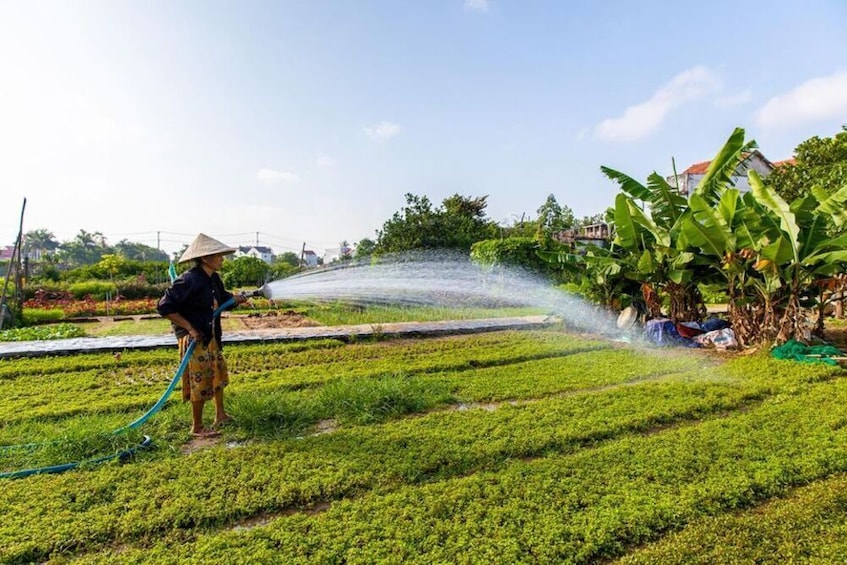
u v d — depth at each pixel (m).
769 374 6.46
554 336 10.14
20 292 14.66
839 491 3.31
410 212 19.81
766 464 3.70
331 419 5.15
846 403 5.15
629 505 3.18
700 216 8.32
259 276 25.64
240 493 3.45
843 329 10.41
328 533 2.95
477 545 2.82
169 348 8.91
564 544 2.80
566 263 12.02
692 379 6.38
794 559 2.64
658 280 10.05
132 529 3.04
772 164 26.28
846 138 15.23
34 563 2.80
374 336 9.94
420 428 4.66
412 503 3.29
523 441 4.28
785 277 8.00
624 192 10.24
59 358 8.14
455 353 8.41
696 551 2.73
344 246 37.91
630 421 4.74
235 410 5.09
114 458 4.06
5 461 4.07
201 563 2.70
